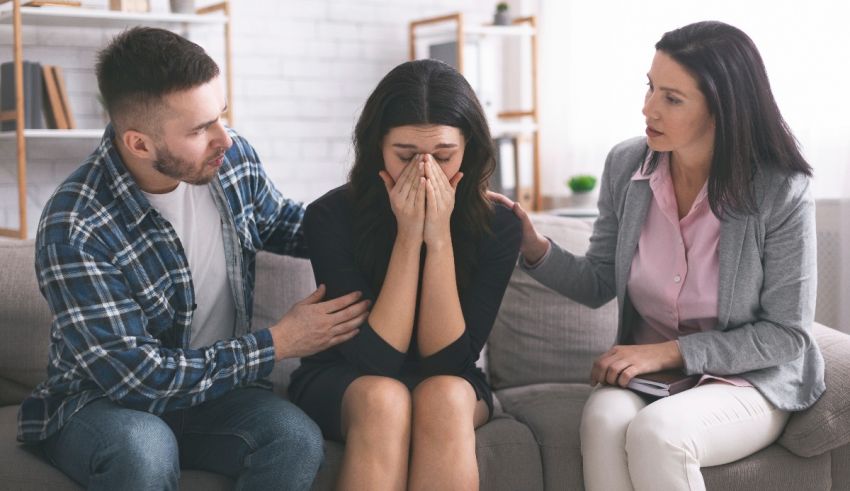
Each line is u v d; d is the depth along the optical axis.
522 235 2.09
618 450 1.85
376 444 1.76
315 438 1.78
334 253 1.99
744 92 1.92
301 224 2.18
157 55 1.71
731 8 3.46
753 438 1.91
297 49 4.30
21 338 2.18
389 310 1.91
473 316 2.00
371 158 1.96
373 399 1.79
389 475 1.75
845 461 1.99
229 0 4.14
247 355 1.82
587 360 2.40
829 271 3.15
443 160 1.91
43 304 2.20
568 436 1.98
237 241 1.97
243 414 1.83
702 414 1.84
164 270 1.86
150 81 1.71
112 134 1.86
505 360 2.42
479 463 1.91
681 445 1.78
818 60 3.14
